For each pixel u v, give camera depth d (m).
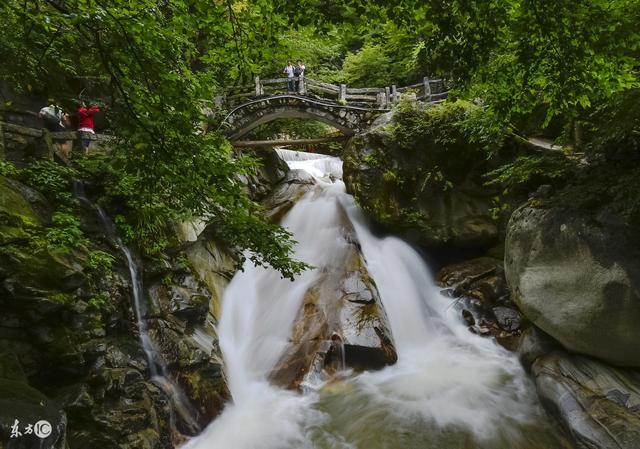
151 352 5.27
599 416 4.80
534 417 5.77
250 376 6.91
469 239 10.51
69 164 6.40
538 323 6.24
